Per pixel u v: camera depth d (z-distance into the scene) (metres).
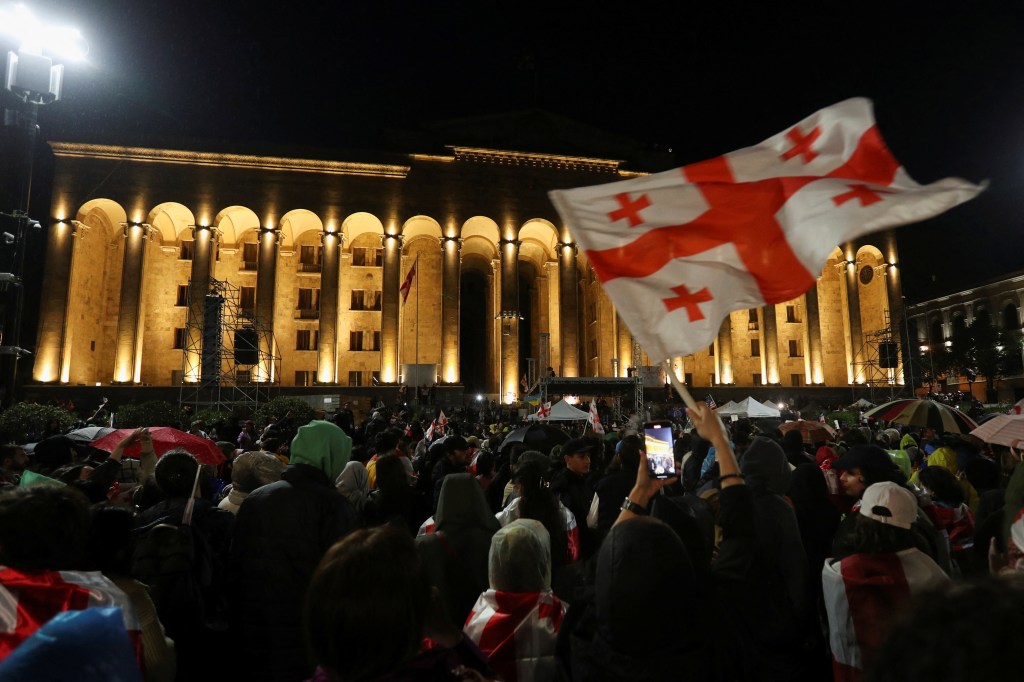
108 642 1.46
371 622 1.79
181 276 48.41
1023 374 52.16
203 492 7.29
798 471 5.48
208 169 45.78
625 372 49.22
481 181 50.38
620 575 2.52
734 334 55.09
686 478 7.80
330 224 47.50
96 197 43.50
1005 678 0.87
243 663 4.25
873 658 1.10
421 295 52.41
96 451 11.65
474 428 23.34
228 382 41.03
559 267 50.44
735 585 3.36
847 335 53.72
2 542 2.66
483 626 3.40
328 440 4.87
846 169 3.59
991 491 4.97
